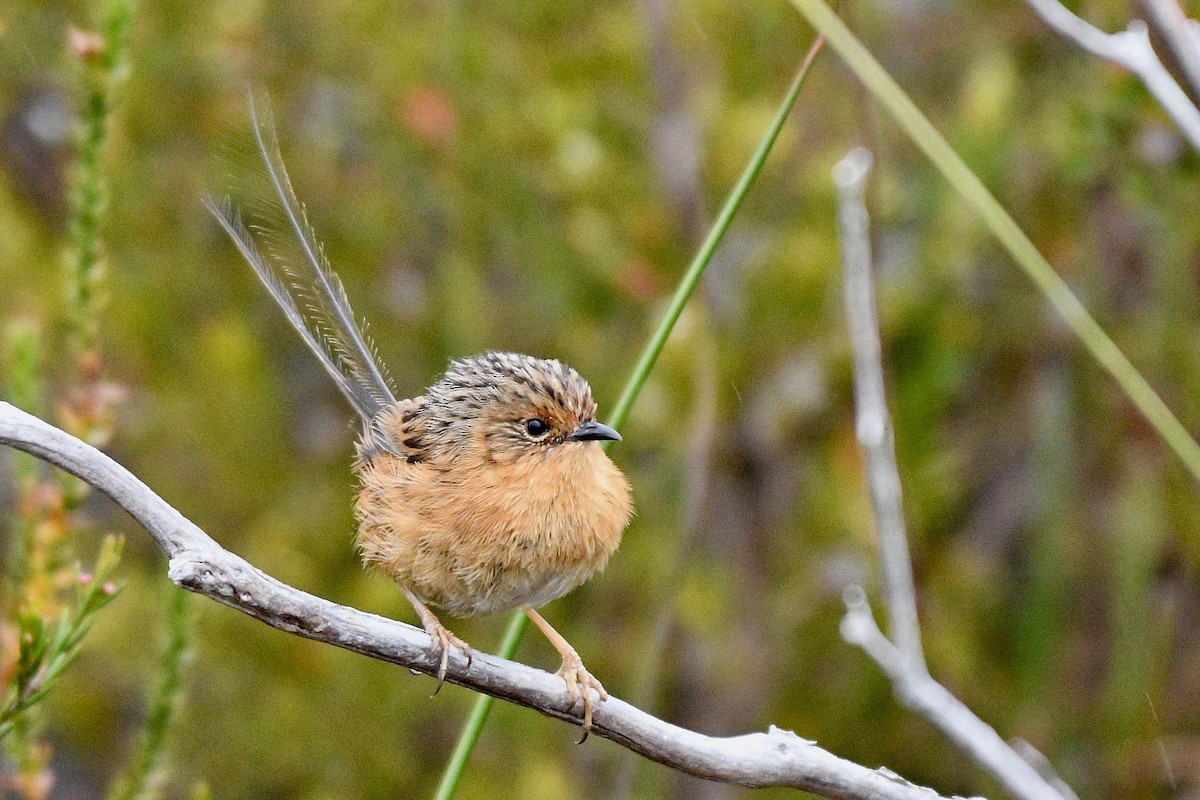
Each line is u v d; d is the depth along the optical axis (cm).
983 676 1327
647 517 1357
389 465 807
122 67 729
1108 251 1327
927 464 1300
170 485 1382
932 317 1292
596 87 1387
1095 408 1307
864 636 766
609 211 1354
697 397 1270
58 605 676
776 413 1325
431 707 1354
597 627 1398
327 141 1411
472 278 1379
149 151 1404
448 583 783
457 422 793
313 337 846
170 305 1411
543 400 776
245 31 1366
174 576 562
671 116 1297
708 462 1205
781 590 1345
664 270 1324
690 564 1304
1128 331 1300
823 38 680
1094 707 1257
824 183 1306
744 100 1370
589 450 794
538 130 1368
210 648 1311
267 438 1412
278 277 831
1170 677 1260
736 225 1355
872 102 1179
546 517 772
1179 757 1212
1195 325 1250
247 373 1384
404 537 777
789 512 1345
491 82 1374
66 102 1414
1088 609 1292
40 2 1411
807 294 1309
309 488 1420
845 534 1342
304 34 1416
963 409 1397
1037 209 1331
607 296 1393
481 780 1315
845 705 1327
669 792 1306
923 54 1411
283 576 1336
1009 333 1338
